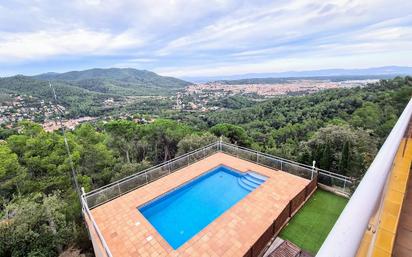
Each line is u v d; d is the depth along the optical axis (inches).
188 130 909.8
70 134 620.4
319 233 235.6
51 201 290.4
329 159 535.8
